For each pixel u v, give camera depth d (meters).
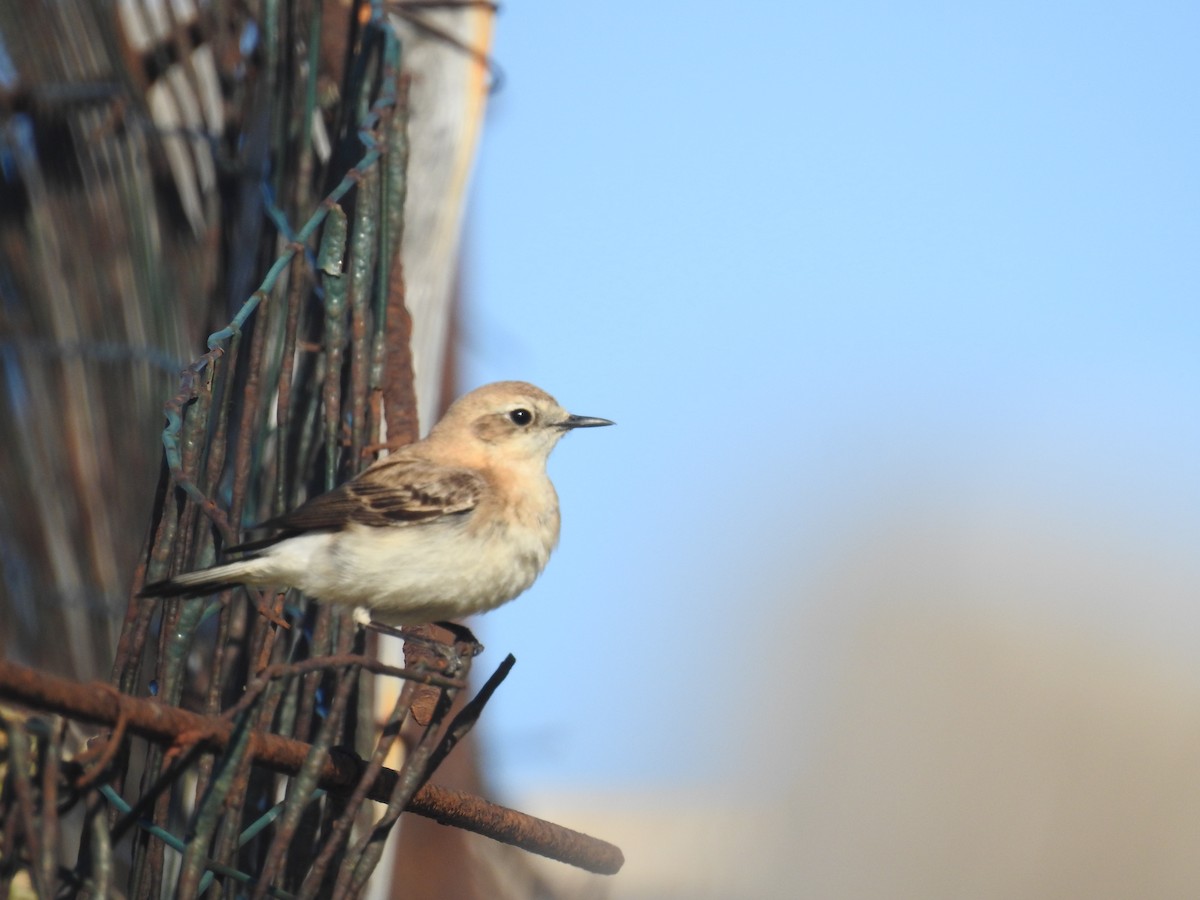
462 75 12.74
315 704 9.26
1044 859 20.75
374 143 9.62
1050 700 22.06
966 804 20.62
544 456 10.62
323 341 10.04
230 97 12.34
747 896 17.80
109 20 12.72
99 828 6.85
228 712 6.80
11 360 13.51
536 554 10.06
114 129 13.12
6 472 13.51
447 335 14.30
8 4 13.18
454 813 7.85
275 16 10.96
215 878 8.00
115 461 13.34
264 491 9.80
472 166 12.72
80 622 13.43
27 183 13.39
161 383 12.98
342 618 9.70
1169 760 21.42
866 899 19.33
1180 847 21.05
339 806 8.96
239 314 8.57
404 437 10.05
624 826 17.83
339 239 9.38
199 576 8.12
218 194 12.51
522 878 14.72
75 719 6.27
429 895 13.60
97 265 13.23
